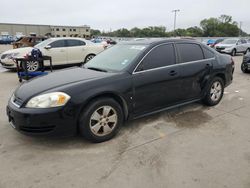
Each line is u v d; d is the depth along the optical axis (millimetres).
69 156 2959
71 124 3021
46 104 2896
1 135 3516
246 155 2975
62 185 2432
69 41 10234
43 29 88500
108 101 3240
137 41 4266
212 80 4641
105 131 3297
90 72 3643
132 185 2430
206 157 2932
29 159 2893
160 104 3893
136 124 3902
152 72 3670
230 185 2420
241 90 6312
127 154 3010
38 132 2941
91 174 2607
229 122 4023
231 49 18172
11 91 6238
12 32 82125
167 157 2939
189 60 4238
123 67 3572
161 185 2428
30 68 8586
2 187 2400
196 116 4285
